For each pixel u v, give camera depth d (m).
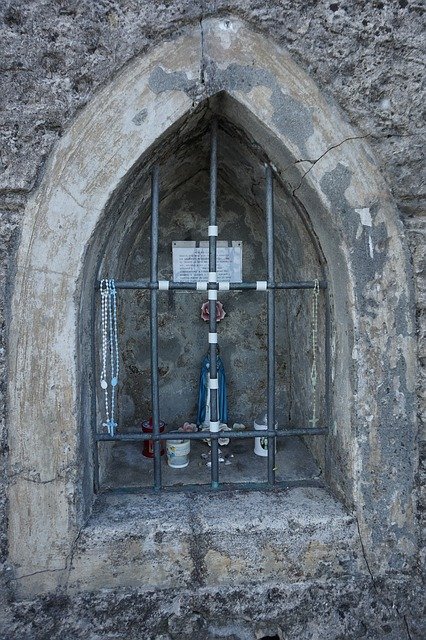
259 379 2.86
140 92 1.81
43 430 1.83
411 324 1.92
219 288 2.09
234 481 2.25
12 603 1.84
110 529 1.90
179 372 2.84
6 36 1.74
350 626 1.94
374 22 1.83
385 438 1.95
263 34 1.84
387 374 1.93
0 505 1.82
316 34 1.83
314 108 1.86
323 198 1.88
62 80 1.77
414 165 1.88
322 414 2.29
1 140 1.76
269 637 1.97
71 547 1.87
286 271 2.73
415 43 1.84
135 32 1.78
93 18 1.76
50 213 1.79
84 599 1.87
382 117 1.86
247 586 1.95
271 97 1.85
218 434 2.15
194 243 2.75
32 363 1.81
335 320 2.07
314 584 1.96
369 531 1.97
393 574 1.97
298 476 2.29
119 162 1.82
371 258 1.91
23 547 1.84
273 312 2.12
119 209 2.07
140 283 2.06
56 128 1.79
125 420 2.82
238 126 2.03
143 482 2.25
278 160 1.99
